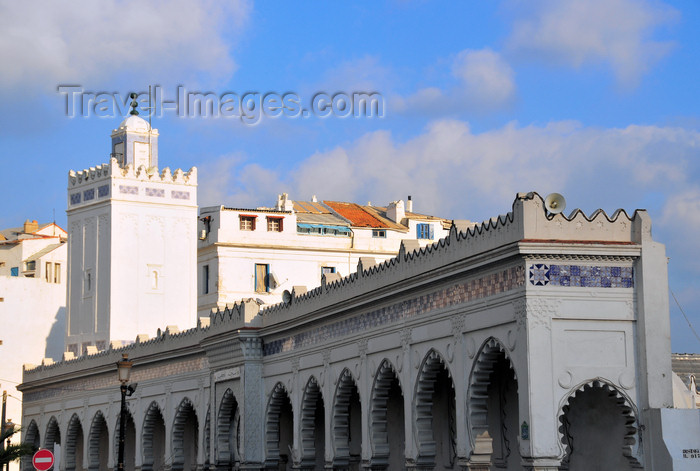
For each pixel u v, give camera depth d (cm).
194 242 6391
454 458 3228
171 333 5006
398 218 7619
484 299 2792
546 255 2598
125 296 6162
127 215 6206
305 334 3941
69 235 6500
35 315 7544
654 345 2611
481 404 2844
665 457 2536
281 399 4234
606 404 2756
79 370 5809
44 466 3588
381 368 3375
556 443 2559
